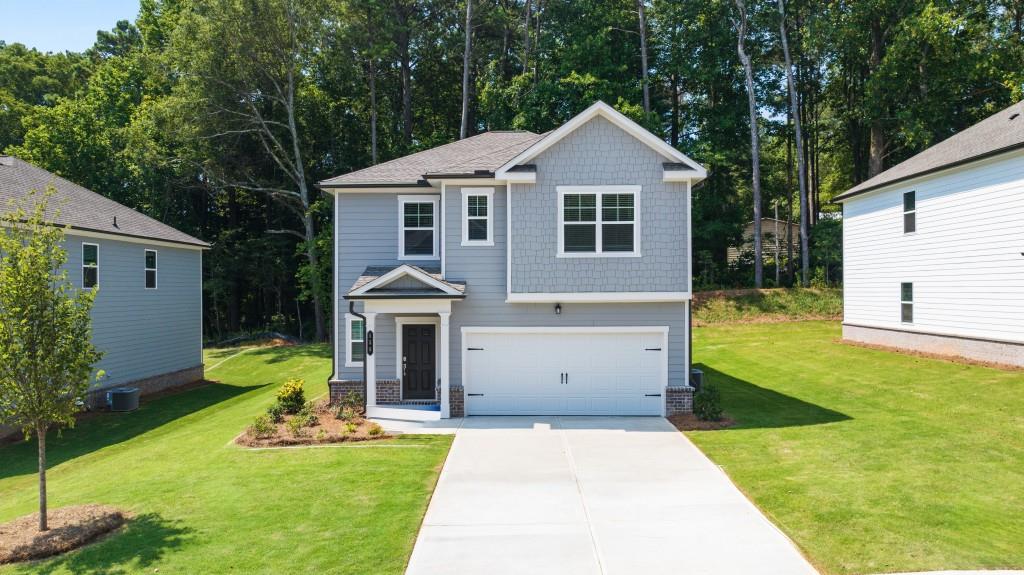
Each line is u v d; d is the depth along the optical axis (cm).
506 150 1738
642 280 1441
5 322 812
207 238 3850
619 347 1498
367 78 3706
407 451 1161
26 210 1694
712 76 3366
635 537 764
